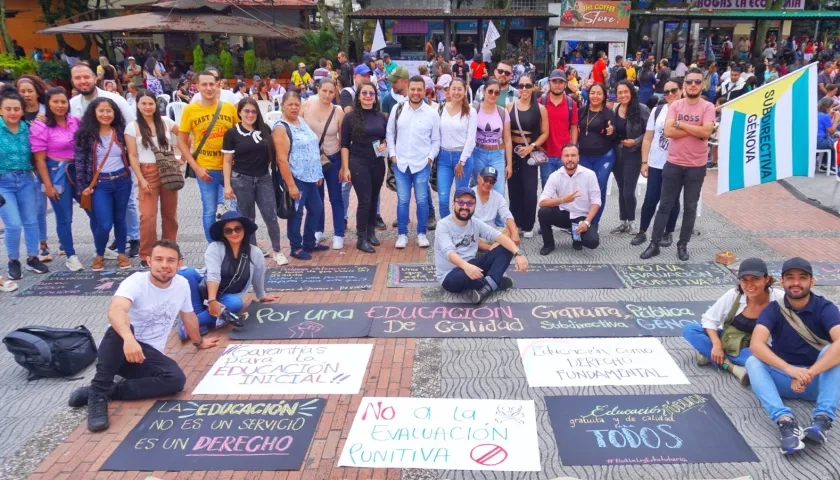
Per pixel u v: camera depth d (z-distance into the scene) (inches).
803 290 147.1
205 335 197.3
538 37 956.6
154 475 134.6
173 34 908.6
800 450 137.8
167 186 243.3
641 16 940.6
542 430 147.1
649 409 154.4
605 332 193.8
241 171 238.7
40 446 145.5
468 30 957.2
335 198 269.9
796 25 1106.1
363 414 153.6
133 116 259.4
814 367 141.7
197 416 155.0
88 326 207.9
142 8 847.1
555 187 259.3
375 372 174.1
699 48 1010.1
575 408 155.2
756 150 253.0
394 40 971.9
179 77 792.9
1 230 309.7
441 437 144.9
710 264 250.4
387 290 230.1
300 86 644.1
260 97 716.0
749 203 345.4
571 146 253.3
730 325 168.2
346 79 390.6
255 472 135.0
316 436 146.8
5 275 252.8
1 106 231.1
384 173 273.1
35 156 242.5
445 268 221.9
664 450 139.2
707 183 392.5
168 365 163.3
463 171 263.3
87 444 145.8
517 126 268.2
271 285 234.8
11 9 927.7
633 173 276.7
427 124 257.9
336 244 274.7
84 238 301.4
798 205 339.0
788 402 155.1
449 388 165.0
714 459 136.3
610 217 321.7
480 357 180.9
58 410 160.9
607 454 138.3
